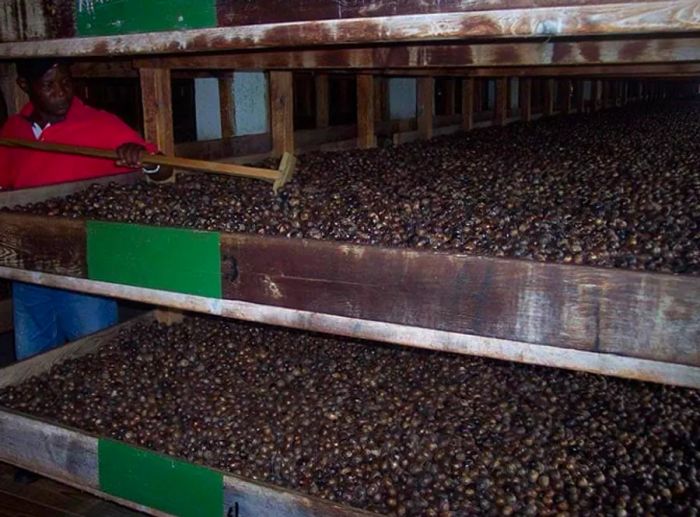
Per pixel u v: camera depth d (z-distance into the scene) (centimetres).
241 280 197
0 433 239
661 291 146
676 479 199
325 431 226
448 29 159
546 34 149
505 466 206
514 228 193
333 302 184
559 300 156
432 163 368
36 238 230
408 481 202
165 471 207
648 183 274
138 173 315
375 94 635
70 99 313
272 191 259
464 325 168
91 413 251
